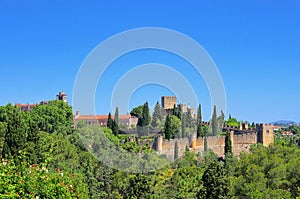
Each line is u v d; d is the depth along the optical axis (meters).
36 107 93.94
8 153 44.81
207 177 44.22
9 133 47.28
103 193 45.25
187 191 41.69
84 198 26.69
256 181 45.72
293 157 51.72
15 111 90.19
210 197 43.84
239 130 101.00
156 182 41.41
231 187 45.56
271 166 47.62
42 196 14.63
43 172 15.48
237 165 51.16
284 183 47.72
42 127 88.88
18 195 13.54
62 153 49.34
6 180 13.87
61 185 16.44
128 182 43.69
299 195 42.91
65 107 96.12
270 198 43.28
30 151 45.47
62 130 87.44
